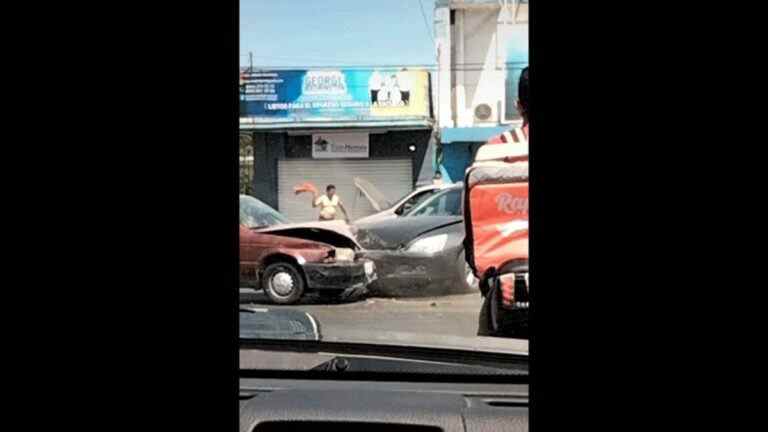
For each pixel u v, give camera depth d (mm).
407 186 10266
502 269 3246
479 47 9805
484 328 3025
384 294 5469
